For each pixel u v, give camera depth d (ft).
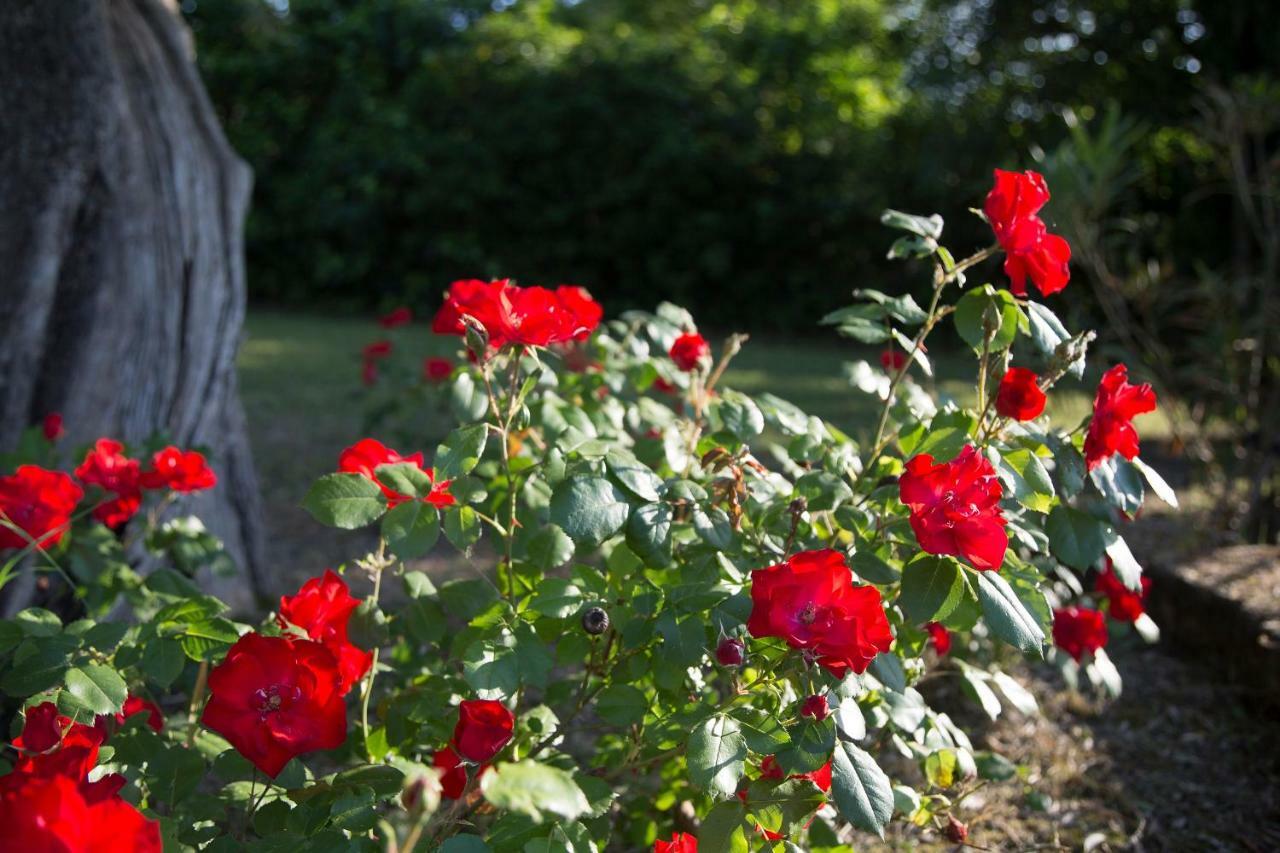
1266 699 9.53
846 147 41.81
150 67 10.66
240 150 46.57
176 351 10.52
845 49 45.98
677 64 42.98
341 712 4.12
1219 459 14.65
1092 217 13.97
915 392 6.68
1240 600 10.25
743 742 4.44
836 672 4.28
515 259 44.11
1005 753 8.96
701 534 4.84
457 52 45.19
